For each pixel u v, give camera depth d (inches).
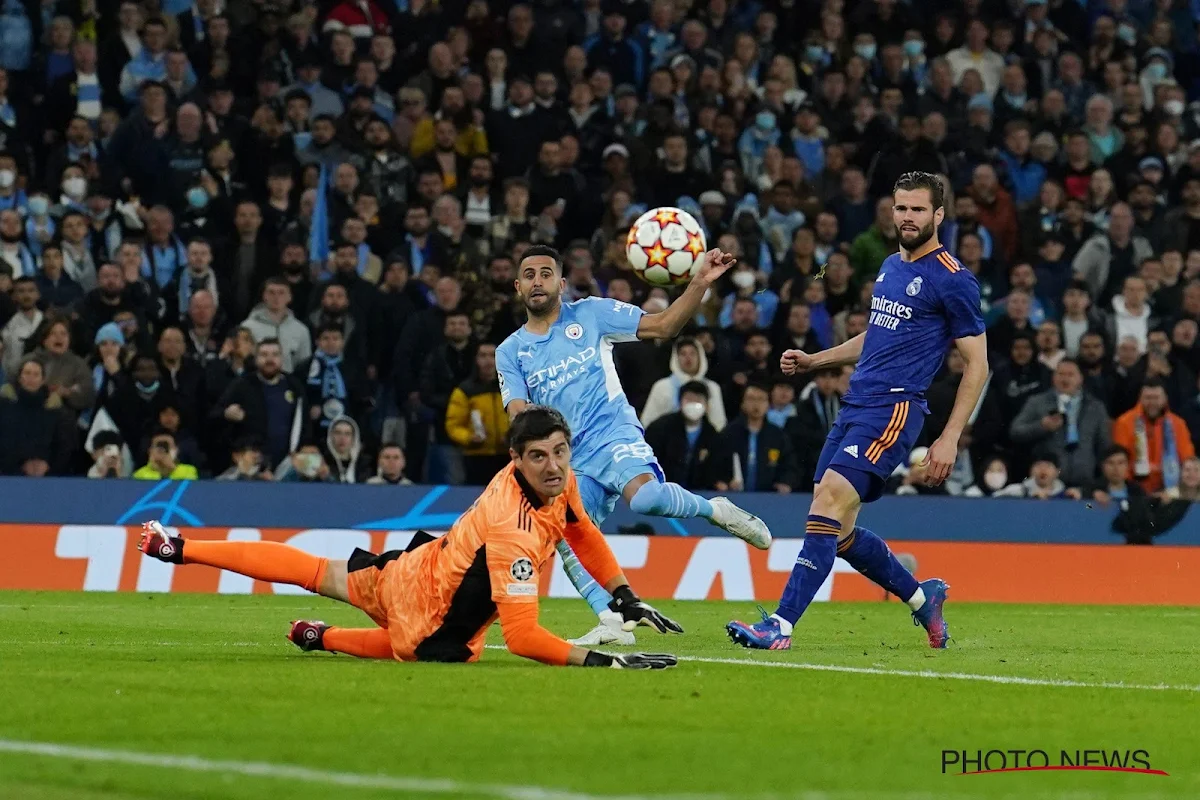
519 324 1911.9
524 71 2310.5
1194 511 1876.2
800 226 2148.1
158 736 583.2
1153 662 975.6
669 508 1018.7
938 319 1000.9
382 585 848.3
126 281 1878.7
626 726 619.8
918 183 992.9
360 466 1819.6
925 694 750.5
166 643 992.9
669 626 838.5
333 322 1840.6
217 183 2018.9
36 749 554.6
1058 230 2214.6
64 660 850.1
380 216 2016.5
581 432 1037.8
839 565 1766.7
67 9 2174.0
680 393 1815.9
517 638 802.2
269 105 2094.0
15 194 1978.3
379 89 2239.2
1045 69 2513.5
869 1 2524.6
